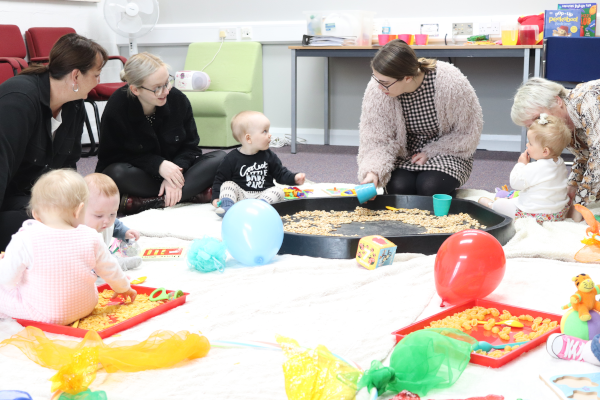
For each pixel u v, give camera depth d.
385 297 1.55
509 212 2.32
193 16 5.30
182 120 2.75
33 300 1.39
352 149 4.70
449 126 2.62
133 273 1.81
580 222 2.25
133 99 2.54
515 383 1.10
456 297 1.47
